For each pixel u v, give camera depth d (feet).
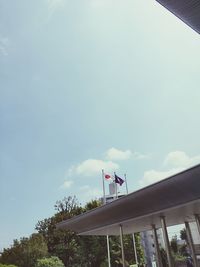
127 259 119.85
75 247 120.57
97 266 120.16
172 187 38.88
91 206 138.72
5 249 120.98
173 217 52.44
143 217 50.16
